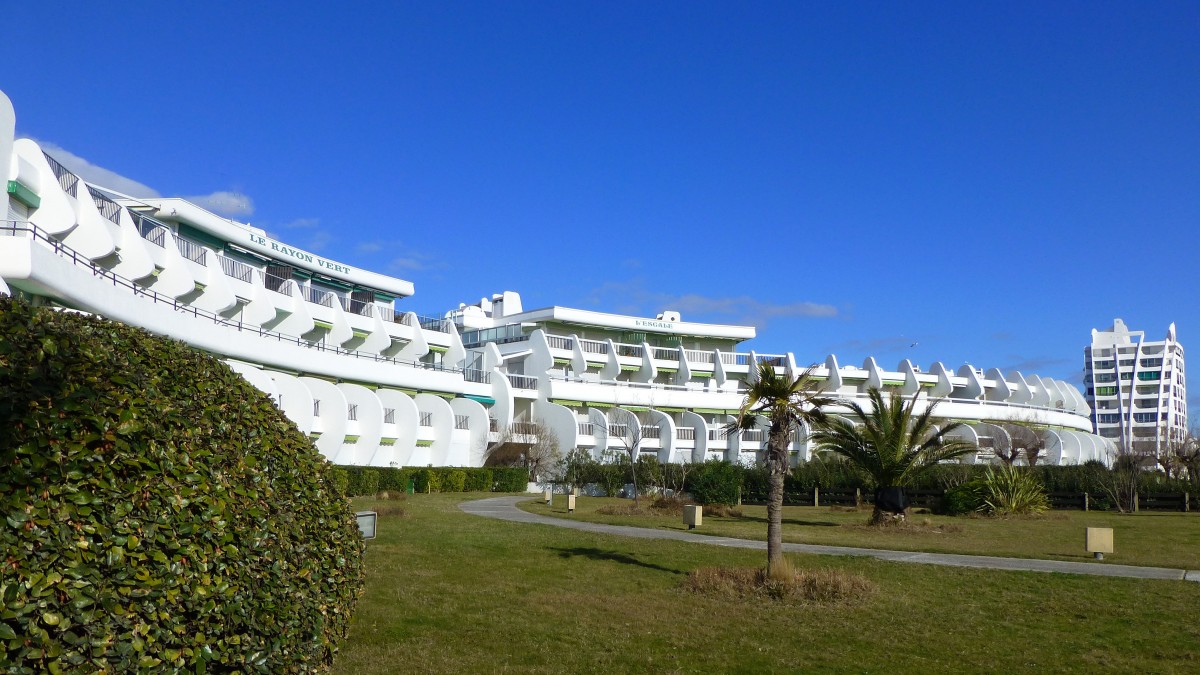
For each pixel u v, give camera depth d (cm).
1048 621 1248
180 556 493
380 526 2416
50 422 468
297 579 605
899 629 1184
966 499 3619
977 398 8619
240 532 550
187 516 511
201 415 591
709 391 7475
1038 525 3088
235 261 4681
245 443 627
